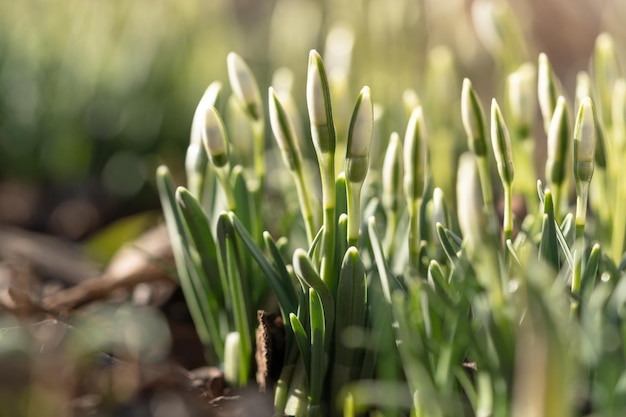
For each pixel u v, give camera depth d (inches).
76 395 10.8
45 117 25.1
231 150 13.2
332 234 10.7
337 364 10.7
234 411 11.2
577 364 9.0
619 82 11.8
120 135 25.1
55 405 10.7
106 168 24.4
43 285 16.1
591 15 23.1
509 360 9.3
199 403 11.2
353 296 10.5
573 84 22.3
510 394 9.4
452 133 16.2
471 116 10.9
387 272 10.2
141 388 11.0
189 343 14.1
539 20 23.0
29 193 24.5
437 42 19.9
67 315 12.9
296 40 23.3
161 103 25.2
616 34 17.3
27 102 25.2
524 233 10.5
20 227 23.0
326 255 10.7
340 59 16.3
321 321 10.4
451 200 15.6
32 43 26.0
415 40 19.8
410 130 10.7
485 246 9.1
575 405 9.3
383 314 10.1
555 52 23.3
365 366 10.6
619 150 11.8
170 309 14.6
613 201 12.0
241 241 11.7
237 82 12.0
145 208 23.9
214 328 12.2
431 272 10.1
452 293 10.2
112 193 24.0
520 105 12.1
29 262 16.2
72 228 23.0
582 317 9.7
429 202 12.0
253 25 28.0
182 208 11.5
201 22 26.6
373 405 10.7
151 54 25.4
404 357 10.0
